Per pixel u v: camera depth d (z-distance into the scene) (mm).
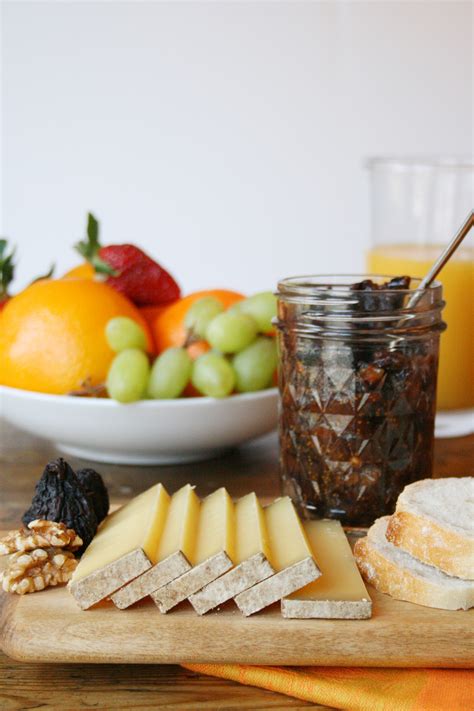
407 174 674
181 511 463
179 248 1229
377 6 1160
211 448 593
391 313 467
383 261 677
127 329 568
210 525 450
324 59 1175
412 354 479
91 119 1194
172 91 1185
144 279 626
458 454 616
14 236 1226
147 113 1190
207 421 567
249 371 567
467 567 420
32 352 577
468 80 1176
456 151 1193
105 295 589
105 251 628
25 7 1167
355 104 1184
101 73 1183
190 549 427
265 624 409
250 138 1195
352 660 407
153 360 583
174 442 578
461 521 435
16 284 1233
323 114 1188
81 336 574
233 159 1202
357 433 478
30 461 615
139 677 413
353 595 415
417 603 422
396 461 481
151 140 1198
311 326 475
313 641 407
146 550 420
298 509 498
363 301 469
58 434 584
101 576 416
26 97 1190
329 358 476
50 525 450
